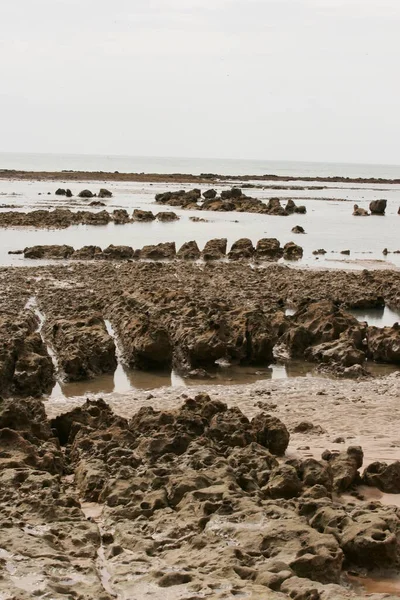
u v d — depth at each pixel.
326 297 34.19
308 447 15.85
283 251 52.03
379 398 20.41
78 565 9.58
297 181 175.38
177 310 28.02
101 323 25.83
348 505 11.73
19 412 15.08
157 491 11.95
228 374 23.48
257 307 29.12
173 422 15.57
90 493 12.55
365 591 9.62
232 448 14.30
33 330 27.27
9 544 9.91
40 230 61.88
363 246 57.53
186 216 78.56
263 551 9.91
